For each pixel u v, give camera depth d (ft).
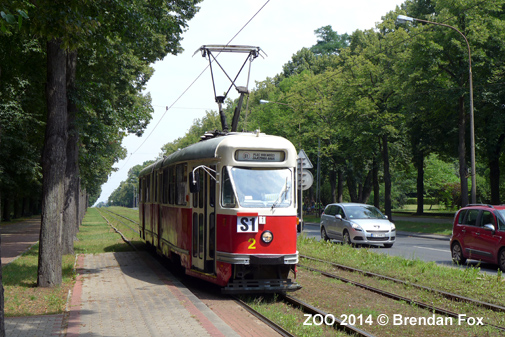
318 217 174.70
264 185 35.24
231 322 26.96
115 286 37.86
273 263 33.94
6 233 109.91
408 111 109.40
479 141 117.19
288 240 34.86
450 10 98.63
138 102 88.79
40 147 100.27
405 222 126.62
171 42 69.05
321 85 160.97
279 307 31.07
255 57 54.70
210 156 36.40
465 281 38.81
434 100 105.40
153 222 57.62
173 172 45.29
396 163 157.58
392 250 65.82
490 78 101.19
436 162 209.97
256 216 34.19
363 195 176.86
